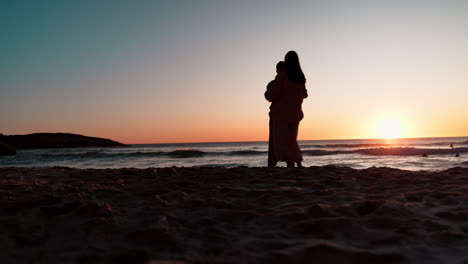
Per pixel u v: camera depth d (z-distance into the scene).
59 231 1.87
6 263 1.42
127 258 1.49
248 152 31.89
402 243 1.72
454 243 1.71
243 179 3.93
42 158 29.56
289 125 5.27
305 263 1.49
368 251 1.58
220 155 29.45
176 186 3.41
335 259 1.52
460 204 2.55
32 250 1.59
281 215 2.19
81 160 25.47
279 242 1.72
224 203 2.53
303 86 5.29
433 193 2.97
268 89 5.23
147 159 25.70
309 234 1.87
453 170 4.89
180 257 1.50
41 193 2.97
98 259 1.49
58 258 1.49
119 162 22.22
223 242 1.73
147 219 2.11
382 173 4.41
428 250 1.62
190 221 2.10
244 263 1.46
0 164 22.08
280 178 3.96
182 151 33.19
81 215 2.17
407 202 2.65
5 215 2.21
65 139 102.06
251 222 2.10
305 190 3.18
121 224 2.01
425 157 19.30
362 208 2.39
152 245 1.67
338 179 3.87
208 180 3.88
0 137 94.44
